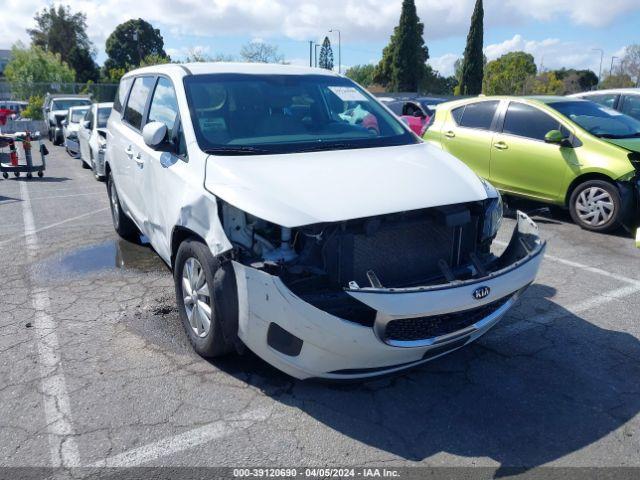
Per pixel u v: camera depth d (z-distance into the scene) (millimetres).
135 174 5074
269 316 3123
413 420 3250
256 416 3260
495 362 3898
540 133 7652
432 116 9203
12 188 10797
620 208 6848
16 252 6324
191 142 3936
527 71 51938
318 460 2908
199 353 3861
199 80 4430
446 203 3365
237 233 3340
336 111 4652
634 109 10312
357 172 3568
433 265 3492
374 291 2949
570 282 5395
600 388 3592
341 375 3295
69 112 17094
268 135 4121
